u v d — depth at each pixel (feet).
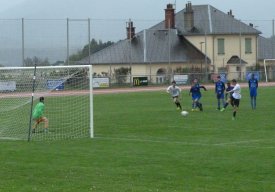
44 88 101.55
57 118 98.63
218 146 65.92
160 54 266.36
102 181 46.16
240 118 100.58
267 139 72.02
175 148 64.80
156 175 48.49
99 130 84.89
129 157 58.34
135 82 240.32
